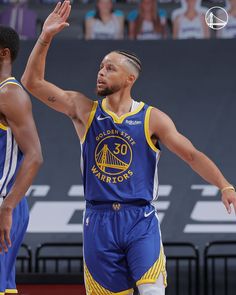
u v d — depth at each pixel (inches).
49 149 542.3
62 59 573.6
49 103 278.5
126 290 274.5
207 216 513.3
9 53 255.3
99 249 271.3
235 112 549.6
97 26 645.3
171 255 505.0
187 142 273.6
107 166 272.2
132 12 652.1
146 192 272.7
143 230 269.7
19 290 429.7
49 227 514.0
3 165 246.5
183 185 524.4
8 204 234.5
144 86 560.1
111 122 273.0
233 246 507.5
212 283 486.0
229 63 569.9
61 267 508.4
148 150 273.4
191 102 553.3
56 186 527.8
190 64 570.6
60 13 269.4
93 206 275.0
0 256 245.4
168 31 649.0
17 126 241.1
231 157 533.0
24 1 661.3
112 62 276.7
